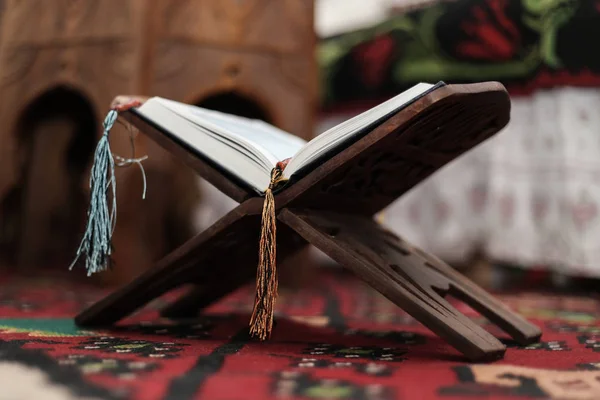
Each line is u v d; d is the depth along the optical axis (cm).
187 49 119
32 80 124
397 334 83
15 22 126
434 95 69
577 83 128
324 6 200
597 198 127
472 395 60
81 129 144
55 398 57
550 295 130
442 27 144
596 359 71
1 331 78
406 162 79
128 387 59
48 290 114
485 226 136
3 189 130
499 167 135
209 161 77
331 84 163
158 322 89
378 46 155
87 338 76
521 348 76
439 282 78
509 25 135
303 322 91
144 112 80
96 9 118
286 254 88
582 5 128
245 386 60
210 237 76
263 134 85
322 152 72
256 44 124
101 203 77
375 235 82
